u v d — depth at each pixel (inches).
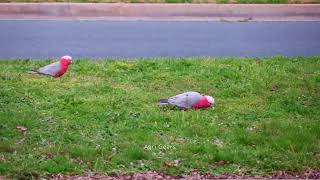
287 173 433.1
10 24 820.0
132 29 814.5
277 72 644.7
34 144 459.8
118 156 442.3
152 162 439.2
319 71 655.1
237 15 890.7
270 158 449.1
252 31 823.7
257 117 527.5
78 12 872.9
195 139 478.0
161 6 885.8
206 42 767.7
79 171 424.2
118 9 879.7
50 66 613.9
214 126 497.7
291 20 882.8
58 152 446.3
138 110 531.8
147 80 614.9
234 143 472.4
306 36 808.3
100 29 809.5
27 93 564.1
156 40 768.3
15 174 414.3
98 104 542.9
